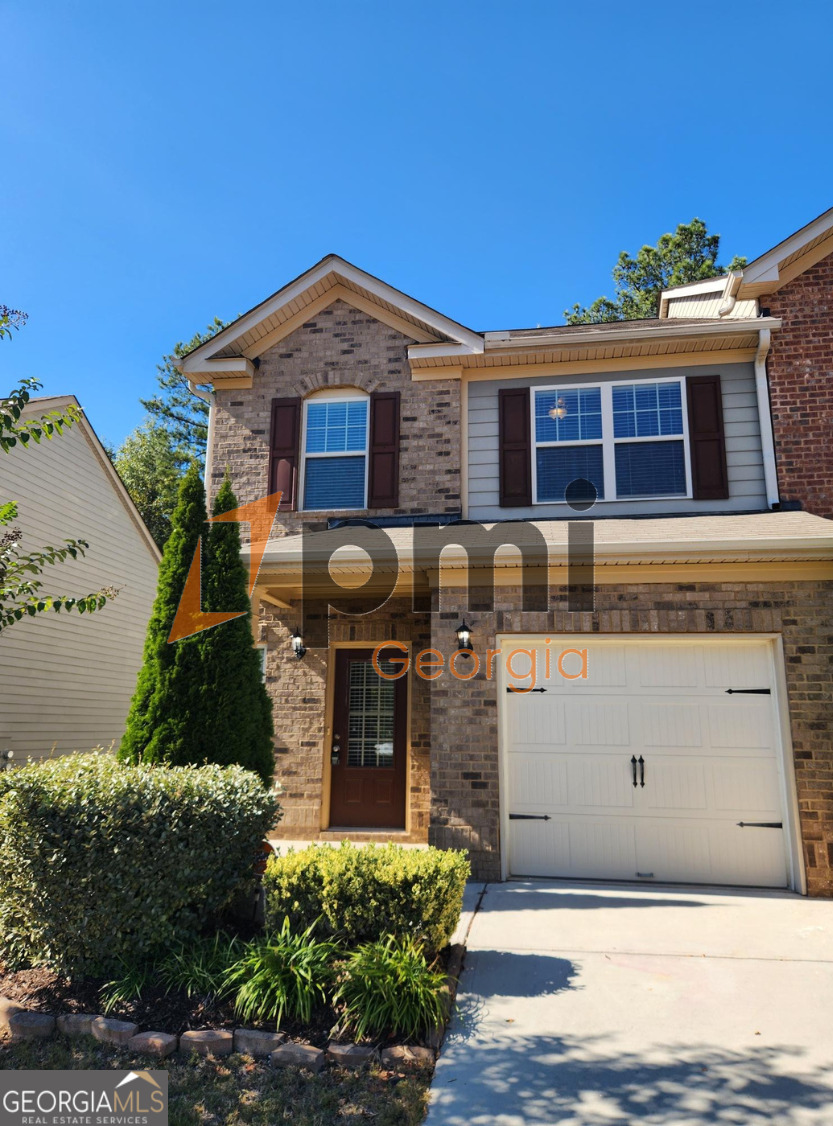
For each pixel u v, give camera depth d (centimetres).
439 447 944
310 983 377
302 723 897
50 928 404
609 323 1002
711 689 715
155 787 439
